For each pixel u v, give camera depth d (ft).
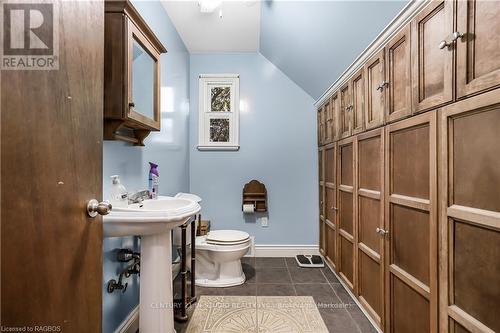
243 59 9.73
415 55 3.87
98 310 2.84
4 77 1.78
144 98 5.00
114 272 4.67
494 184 2.62
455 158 3.14
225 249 7.14
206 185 9.72
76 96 2.48
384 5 4.20
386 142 4.73
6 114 1.80
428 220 3.62
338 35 5.73
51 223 2.17
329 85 8.02
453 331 3.15
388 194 4.67
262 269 8.46
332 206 8.14
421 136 3.79
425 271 3.69
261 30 8.20
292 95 9.78
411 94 3.98
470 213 2.87
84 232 2.59
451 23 3.14
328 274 8.05
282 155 9.75
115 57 4.04
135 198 4.98
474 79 2.83
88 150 2.67
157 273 4.41
